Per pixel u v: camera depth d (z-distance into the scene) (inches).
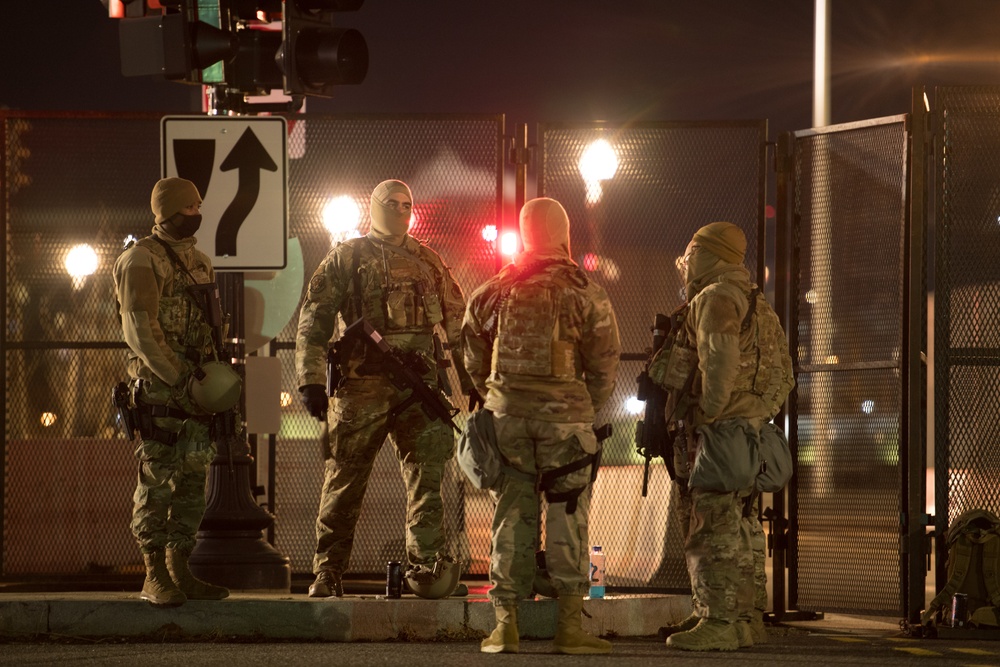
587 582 1059.3
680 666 983.6
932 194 1429.6
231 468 1264.8
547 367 1051.3
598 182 1454.2
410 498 1223.5
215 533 1310.3
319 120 1482.5
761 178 1419.8
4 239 1467.8
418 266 1222.3
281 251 1336.1
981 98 1327.5
